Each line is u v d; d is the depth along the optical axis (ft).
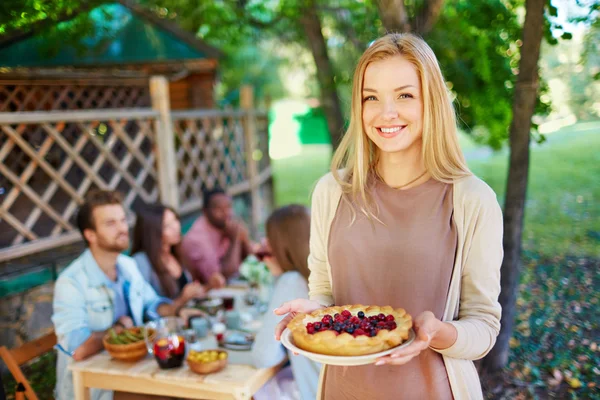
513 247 9.55
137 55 23.85
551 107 10.55
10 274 13.30
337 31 17.98
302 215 8.71
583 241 12.09
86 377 8.29
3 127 13.53
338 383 5.43
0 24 13.12
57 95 19.24
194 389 7.77
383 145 4.97
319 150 54.75
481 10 12.01
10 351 8.51
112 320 9.68
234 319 9.86
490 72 12.27
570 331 10.02
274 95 50.44
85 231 9.58
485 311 5.04
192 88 25.86
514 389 9.29
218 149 22.61
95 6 15.97
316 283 5.85
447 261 4.99
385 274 5.11
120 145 19.92
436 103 4.94
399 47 4.90
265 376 8.18
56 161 17.90
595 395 8.84
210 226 14.89
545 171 15.74
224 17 17.54
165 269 11.93
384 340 4.26
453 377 5.08
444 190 5.07
